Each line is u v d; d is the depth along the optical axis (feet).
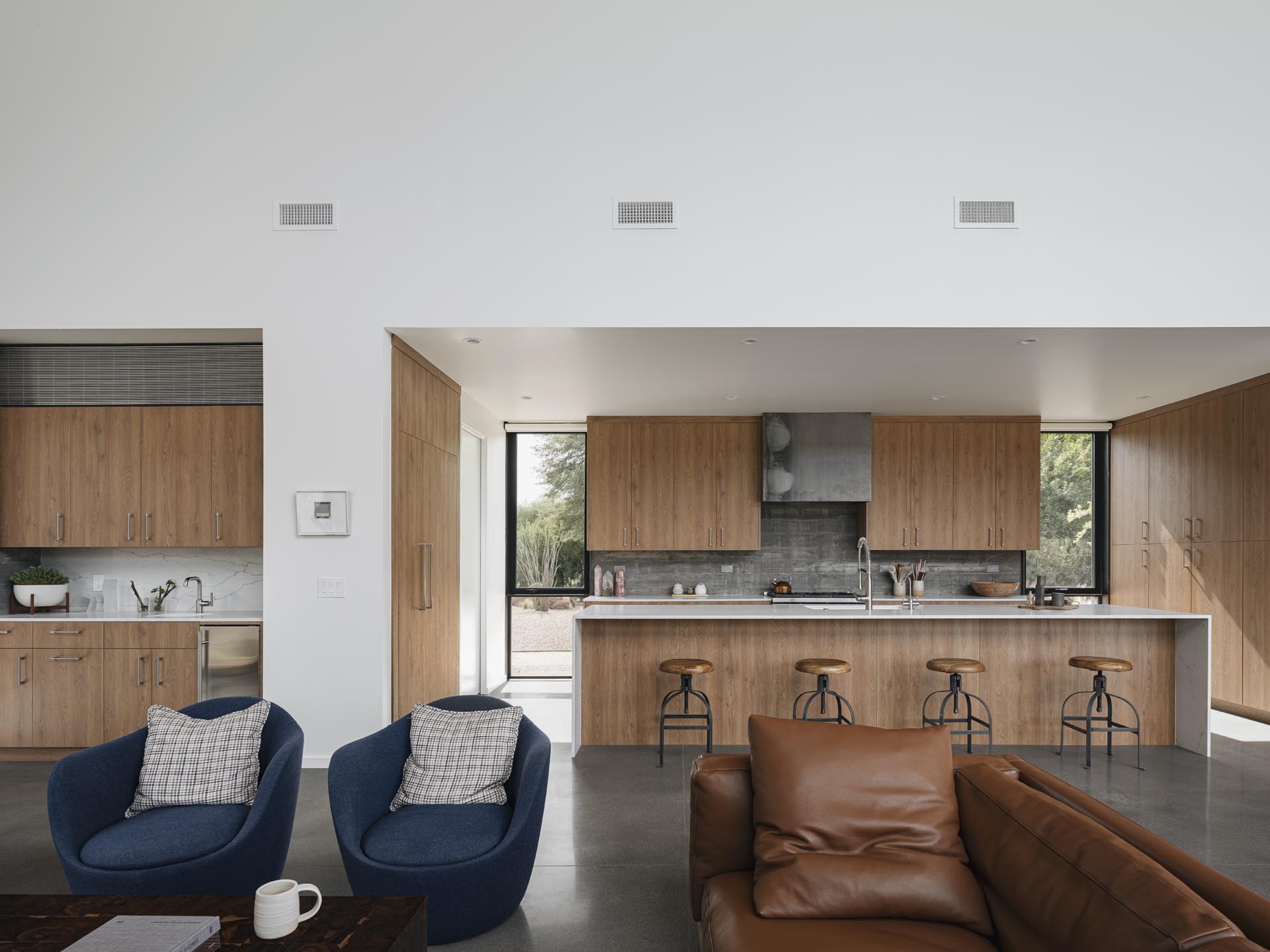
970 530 25.14
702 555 26.27
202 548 17.92
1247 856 11.18
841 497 24.47
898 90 15.80
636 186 15.76
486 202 15.76
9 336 16.30
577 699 16.66
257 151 15.79
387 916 6.45
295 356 15.57
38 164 15.80
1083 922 5.20
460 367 18.84
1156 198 15.64
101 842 8.82
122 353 17.01
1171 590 23.24
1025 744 17.52
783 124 15.81
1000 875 6.34
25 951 5.83
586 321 15.67
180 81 15.81
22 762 16.11
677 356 17.89
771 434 24.57
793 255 15.71
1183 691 17.28
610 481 25.20
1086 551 26.86
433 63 15.85
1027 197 15.69
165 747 9.91
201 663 15.87
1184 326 15.52
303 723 15.26
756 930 6.38
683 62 15.87
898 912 6.56
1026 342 16.71
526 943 8.79
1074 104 15.75
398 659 16.16
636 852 11.37
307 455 15.44
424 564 17.75
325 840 11.72
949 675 17.38
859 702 17.52
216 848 8.90
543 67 15.85
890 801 7.09
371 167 15.76
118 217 15.72
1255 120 15.65
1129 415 25.27
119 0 15.90
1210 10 15.75
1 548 17.08
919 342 16.71
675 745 17.39
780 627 17.53
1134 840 6.07
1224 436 21.01
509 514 26.86
